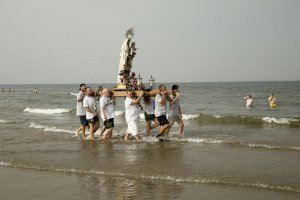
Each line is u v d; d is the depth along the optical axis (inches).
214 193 265.0
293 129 641.6
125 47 761.6
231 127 679.1
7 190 285.9
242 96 2250.2
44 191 281.0
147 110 525.3
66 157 395.9
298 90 3100.4
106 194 269.7
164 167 339.3
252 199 249.6
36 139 535.5
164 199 255.6
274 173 310.8
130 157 387.5
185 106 1429.6
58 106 1631.4
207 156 385.4
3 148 462.6
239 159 368.5
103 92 509.0
